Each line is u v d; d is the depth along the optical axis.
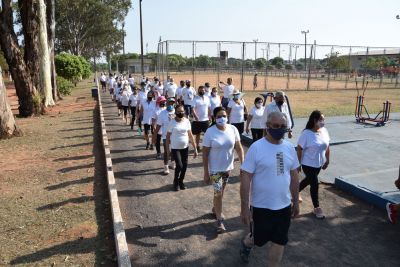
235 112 9.77
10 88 41.84
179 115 7.20
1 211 6.41
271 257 4.00
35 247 5.13
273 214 3.85
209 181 5.52
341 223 5.93
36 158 10.20
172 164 9.21
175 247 5.22
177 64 56.25
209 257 4.94
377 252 5.04
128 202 6.92
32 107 19.05
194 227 5.84
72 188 7.58
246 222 3.86
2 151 11.09
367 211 6.39
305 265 4.72
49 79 23.75
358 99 17.50
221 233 5.61
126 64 85.94
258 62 51.78
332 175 8.37
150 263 4.81
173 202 6.91
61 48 62.38
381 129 13.88
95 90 30.45
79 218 6.07
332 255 4.96
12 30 18.08
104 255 4.90
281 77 53.62
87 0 54.25
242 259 4.75
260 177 3.83
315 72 52.12
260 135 9.38
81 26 58.53
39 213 6.30
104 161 9.74
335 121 15.80
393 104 23.25
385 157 9.88
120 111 18.97
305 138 5.88
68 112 20.89
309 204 6.70
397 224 5.89
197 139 10.62
